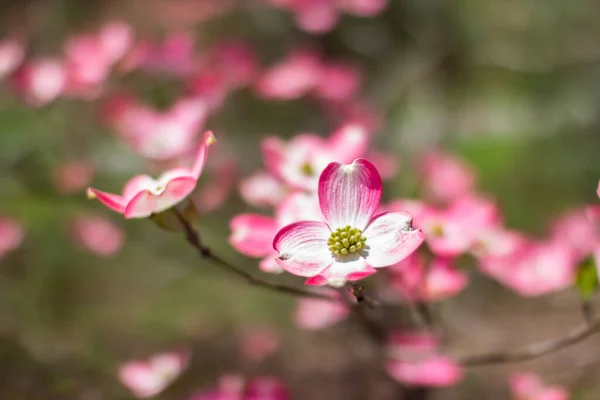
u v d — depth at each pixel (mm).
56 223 2422
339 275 1049
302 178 1190
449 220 1259
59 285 2461
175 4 2947
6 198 2369
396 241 1059
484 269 1297
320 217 1139
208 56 2000
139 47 1662
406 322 1388
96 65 1580
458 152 2830
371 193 1070
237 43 2012
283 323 2381
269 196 1279
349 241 1060
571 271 1279
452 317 2062
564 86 2920
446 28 2500
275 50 2613
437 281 1216
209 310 2484
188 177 1104
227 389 1395
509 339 2057
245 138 2256
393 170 1602
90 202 2111
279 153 1204
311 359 2137
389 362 1329
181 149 1384
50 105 1897
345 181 1071
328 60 2486
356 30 2404
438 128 2633
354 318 1395
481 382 1885
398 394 1689
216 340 2281
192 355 2141
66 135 2066
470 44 2588
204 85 1771
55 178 2078
